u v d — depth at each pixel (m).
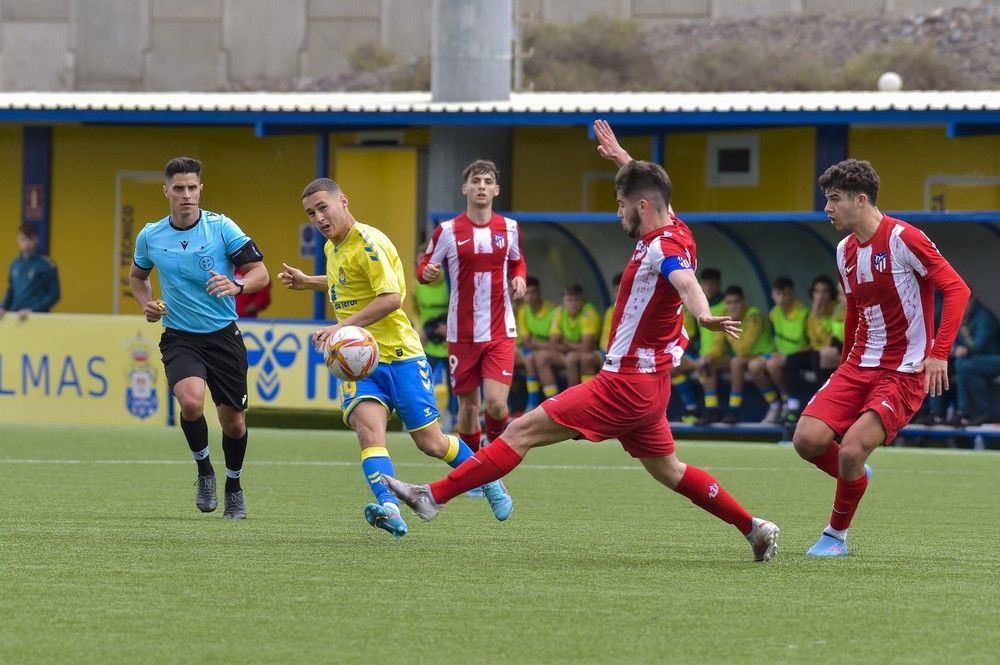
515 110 49.44
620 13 162.88
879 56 151.75
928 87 149.62
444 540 21.09
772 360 44.59
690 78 153.75
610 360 18.58
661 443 18.78
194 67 165.62
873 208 19.53
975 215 41.34
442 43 56.19
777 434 48.06
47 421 46.34
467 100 55.94
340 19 164.50
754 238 46.88
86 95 58.09
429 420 21.16
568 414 18.62
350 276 20.86
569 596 16.38
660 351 18.56
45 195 58.69
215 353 22.70
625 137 56.06
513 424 18.83
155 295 58.00
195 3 166.00
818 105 47.31
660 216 18.30
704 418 46.16
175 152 58.62
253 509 24.95
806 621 15.12
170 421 45.53
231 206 58.47
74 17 167.25
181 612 15.16
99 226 58.84
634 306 18.36
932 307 19.55
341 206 20.83
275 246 58.09
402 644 13.74
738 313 45.28
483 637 14.10
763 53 156.12
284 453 37.50
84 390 46.12
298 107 50.75
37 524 22.23
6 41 167.62
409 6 163.75
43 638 13.85
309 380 45.53
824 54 154.75
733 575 18.08
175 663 12.89
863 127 52.56
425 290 46.41
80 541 20.23
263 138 57.97
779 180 53.41
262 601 15.81
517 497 27.80
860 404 19.89
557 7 162.88
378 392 20.86
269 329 45.81
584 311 46.69
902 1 161.38
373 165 56.81
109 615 14.96
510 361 28.55
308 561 18.66
